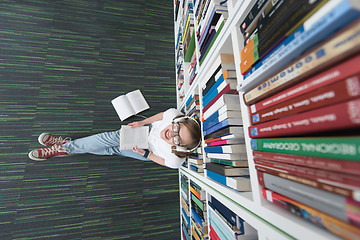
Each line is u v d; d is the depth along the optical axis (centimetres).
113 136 150
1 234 140
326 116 29
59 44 182
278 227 42
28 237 143
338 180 28
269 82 43
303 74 34
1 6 173
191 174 125
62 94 173
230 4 67
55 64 177
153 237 168
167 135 124
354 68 25
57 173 159
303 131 35
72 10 193
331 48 28
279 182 42
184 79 161
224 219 76
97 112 179
